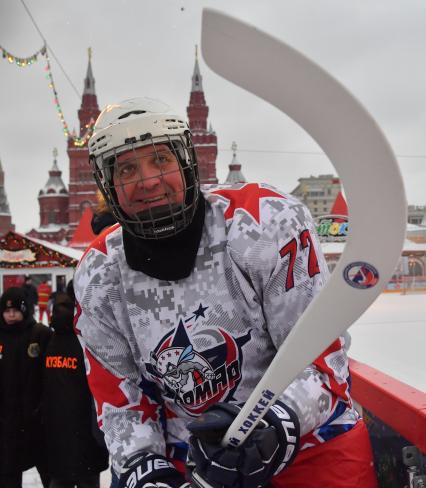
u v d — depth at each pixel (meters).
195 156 0.90
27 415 2.62
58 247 17.33
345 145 0.57
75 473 2.46
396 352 2.15
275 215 0.88
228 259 0.89
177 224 0.85
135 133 0.84
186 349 0.92
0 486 2.61
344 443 0.93
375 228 0.59
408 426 1.04
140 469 0.91
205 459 0.74
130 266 0.92
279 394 0.69
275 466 0.76
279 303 0.88
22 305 2.64
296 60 0.54
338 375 0.88
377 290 0.62
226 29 0.55
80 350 2.51
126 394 1.01
